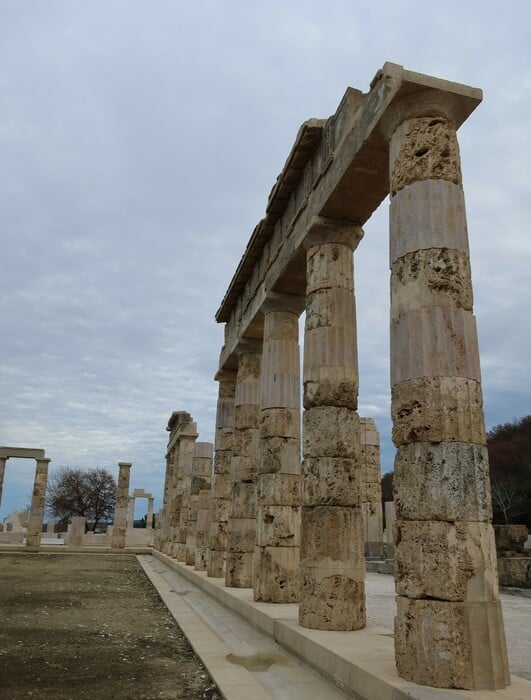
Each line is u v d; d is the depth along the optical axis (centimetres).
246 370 1930
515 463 5684
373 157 1041
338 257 1222
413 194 843
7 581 2134
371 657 797
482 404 771
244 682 823
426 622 687
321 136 1263
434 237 812
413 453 755
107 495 8094
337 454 1119
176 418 3922
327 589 1041
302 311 1612
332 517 1083
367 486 3117
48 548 4303
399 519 761
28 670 888
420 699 614
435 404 752
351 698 762
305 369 1204
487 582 689
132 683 834
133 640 1139
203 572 2255
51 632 1189
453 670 659
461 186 855
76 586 2042
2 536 5022
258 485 1484
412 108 877
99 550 4328
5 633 1162
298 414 1521
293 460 1470
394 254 853
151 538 6022
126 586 2112
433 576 698
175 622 1357
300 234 1307
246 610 1332
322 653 871
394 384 811
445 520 709
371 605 1477
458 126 903
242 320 1941
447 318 781
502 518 5025
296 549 1398
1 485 4475
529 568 1759
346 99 1130
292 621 1095
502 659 671
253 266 1839
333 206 1196
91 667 919
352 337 1198
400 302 824
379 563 2645
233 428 2100
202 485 2916
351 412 1156
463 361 770
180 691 805
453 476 721
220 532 2077
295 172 1384
